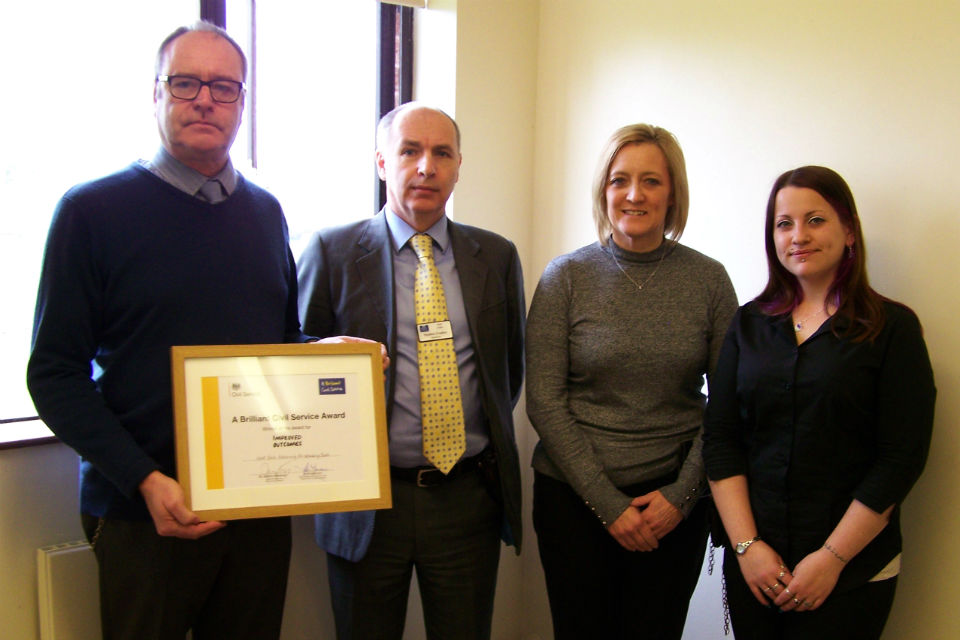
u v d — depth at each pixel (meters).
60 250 1.33
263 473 1.42
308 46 2.40
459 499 1.75
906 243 1.61
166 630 1.44
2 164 1.86
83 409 1.31
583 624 1.78
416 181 1.71
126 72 2.02
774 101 1.88
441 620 1.78
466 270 1.79
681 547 1.74
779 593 1.45
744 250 1.97
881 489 1.37
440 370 1.71
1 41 1.85
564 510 1.77
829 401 1.41
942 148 1.54
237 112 1.46
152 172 1.43
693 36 2.07
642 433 1.72
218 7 2.13
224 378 1.41
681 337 1.72
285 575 1.64
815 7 1.77
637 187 1.71
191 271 1.42
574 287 1.80
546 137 2.59
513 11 2.52
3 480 1.65
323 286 1.77
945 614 1.56
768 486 1.50
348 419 1.48
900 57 1.61
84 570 1.70
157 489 1.31
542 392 1.76
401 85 2.54
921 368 1.39
